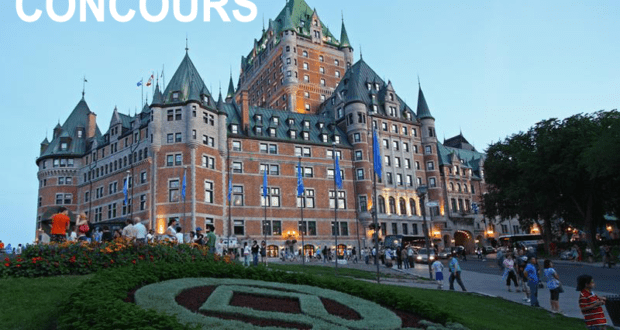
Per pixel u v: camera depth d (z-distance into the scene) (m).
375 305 14.21
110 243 19.66
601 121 56.72
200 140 62.22
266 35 116.38
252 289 15.22
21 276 16.92
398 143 84.19
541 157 58.97
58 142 81.06
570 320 17.92
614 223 85.19
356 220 74.06
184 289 14.34
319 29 109.19
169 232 22.91
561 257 56.38
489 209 72.94
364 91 86.56
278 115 76.38
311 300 14.12
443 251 66.56
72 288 15.08
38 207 79.31
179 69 67.12
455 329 12.34
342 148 76.31
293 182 70.56
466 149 118.19
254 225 65.69
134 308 9.62
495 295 24.84
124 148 69.44
